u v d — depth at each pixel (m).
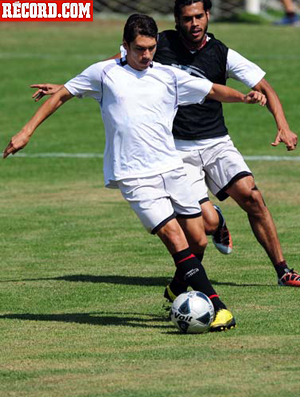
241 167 23.88
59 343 18.84
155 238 30.59
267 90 22.69
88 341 18.94
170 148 20.02
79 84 20.03
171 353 17.86
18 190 40.31
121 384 15.98
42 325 20.42
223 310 19.55
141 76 19.75
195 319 19.19
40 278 25.33
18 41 82.50
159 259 27.50
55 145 51.72
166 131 19.94
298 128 54.62
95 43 81.38
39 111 19.98
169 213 19.78
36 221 33.69
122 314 21.33
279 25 88.56
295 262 26.41
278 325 19.81
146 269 26.22
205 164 23.94
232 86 63.41
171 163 19.91
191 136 23.69
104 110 19.98
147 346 18.44
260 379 16.09
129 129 19.66
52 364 17.33
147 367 16.95
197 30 22.67
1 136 54.47
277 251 23.97
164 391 15.55
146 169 19.73
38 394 15.58
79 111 61.25
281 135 21.52
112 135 19.89
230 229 31.88
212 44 23.12
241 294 22.92
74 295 23.31
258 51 75.19
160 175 19.81
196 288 19.81
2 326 20.38
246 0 94.31
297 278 23.69
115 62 19.95
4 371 16.92
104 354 17.91
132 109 19.66
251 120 57.12
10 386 16.03
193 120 23.64
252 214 23.98
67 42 82.06
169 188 19.98
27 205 36.88
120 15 96.69
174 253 19.81
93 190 40.09
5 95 64.56
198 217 20.70
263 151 49.00
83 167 45.75
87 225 32.84
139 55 19.44
